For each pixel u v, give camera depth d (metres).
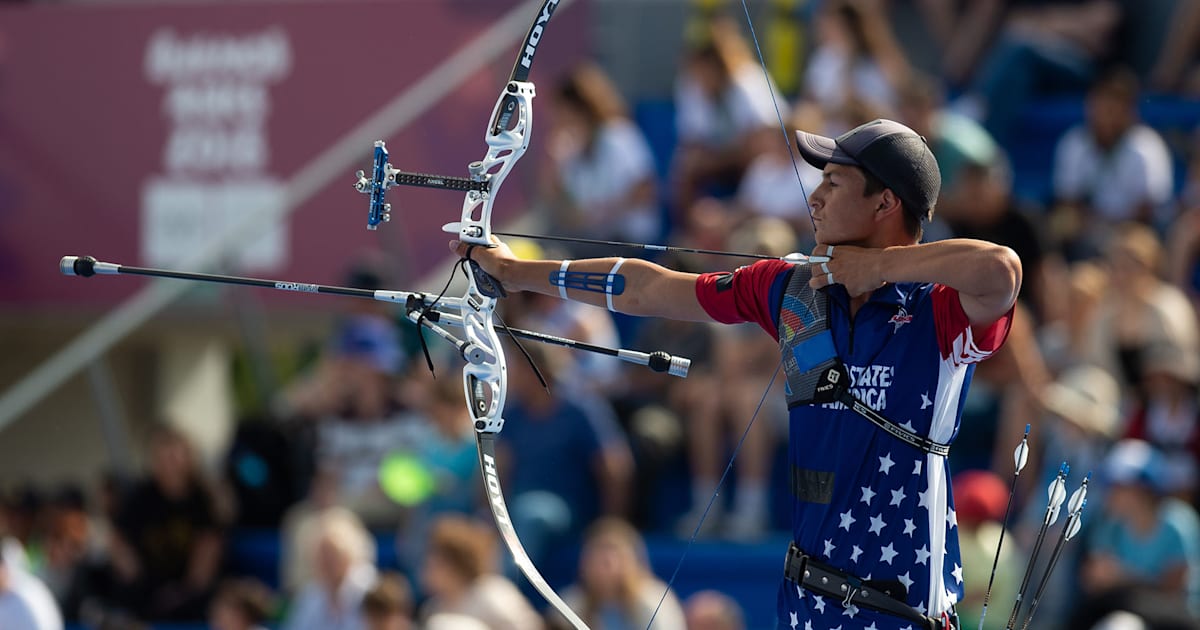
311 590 28.12
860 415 12.86
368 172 34.69
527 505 28.48
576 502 28.73
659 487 30.66
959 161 31.55
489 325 14.34
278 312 34.91
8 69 38.78
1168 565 25.80
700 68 35.22
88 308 38.09
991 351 12.70
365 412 31.70
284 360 35.69
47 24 38.84
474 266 14.27
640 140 38.25
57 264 38.47
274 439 32.25
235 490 32.25
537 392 29.00
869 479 12.88
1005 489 26.94
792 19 38.94
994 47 39.59
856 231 13.12
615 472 28.92
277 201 37.44
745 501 29.83
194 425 37.41
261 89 38.06
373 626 26.77
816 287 12.98
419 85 37.22
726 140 35.06
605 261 14.11
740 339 30.20
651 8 39.62
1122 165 34.47
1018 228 31.23
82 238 38.44
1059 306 31.17
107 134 38.56
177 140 38.31
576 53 36.97
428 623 25.39
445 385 30.17
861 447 12.86
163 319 35.03
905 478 12.85
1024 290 31.30
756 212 32.59
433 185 14.02
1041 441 28.44
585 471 28.88
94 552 33.09
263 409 33.91
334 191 34.78
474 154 34.72
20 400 33.25
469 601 25.81
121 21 38.78
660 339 31.20
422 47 37.38
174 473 31.88
